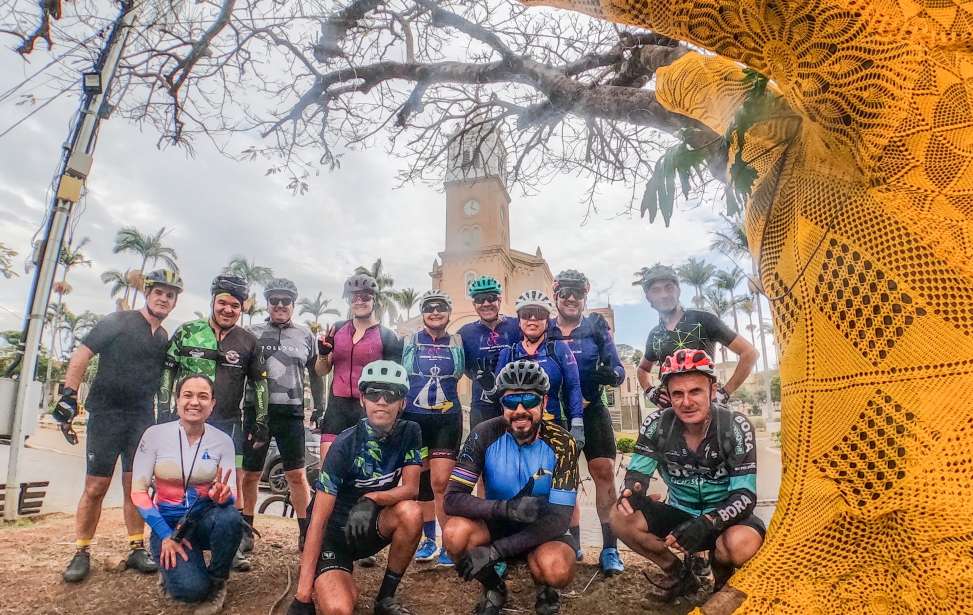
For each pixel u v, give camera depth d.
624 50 3.94
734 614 1.27
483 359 3.77
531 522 2.67
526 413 2.77
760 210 1.59
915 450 1.19
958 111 1.23
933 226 1.24
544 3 1.61
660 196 1.91
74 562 3.18
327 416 3.83
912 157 1.25
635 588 3.10
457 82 4.70
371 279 3.93
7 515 5.02
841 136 1.32
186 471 3.02
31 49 4.59
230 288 3.51
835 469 1.28
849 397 1.28
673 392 2.72
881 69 1.23
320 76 4.97
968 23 1.21
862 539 1.25
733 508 2.51
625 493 2.84
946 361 1.18
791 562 1.30
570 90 3.81
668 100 2.05
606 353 3.62
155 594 2.99
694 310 3.33
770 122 1.57
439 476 3.63
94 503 3.22
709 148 1.88
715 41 1.43
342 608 2.48
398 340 4.00
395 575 2.80
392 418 2.85
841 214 1.35
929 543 1.16
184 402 3.02
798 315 1.41
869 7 1.21
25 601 2.91
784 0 1.27
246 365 3.65
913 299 1.23
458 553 2.74
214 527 2.86
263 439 3.66
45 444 14.16
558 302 3.76
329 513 2.72
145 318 3.38
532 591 3.17
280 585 3.19
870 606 1.20
